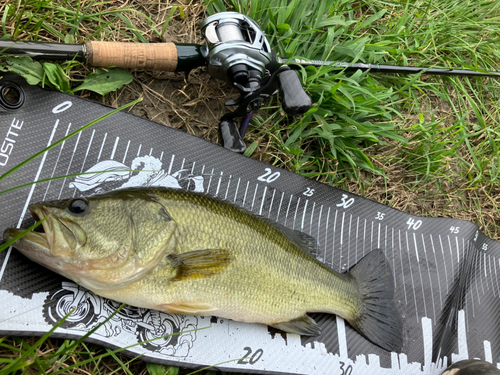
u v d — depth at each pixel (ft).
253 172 1.73
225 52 1.57
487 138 2.32
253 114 1.89
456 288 1.91
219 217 1.43
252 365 1.57
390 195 2.11
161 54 1.57
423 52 2.26
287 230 1.60
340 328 1.70
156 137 1.63
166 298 1.37
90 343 1.45
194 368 1.50
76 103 1.55
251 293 1.47
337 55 2.05
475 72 2.07
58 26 1.69
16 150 1.45
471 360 1.79
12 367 1.20
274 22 1.96
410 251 1.89
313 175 1.94
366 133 1.95
